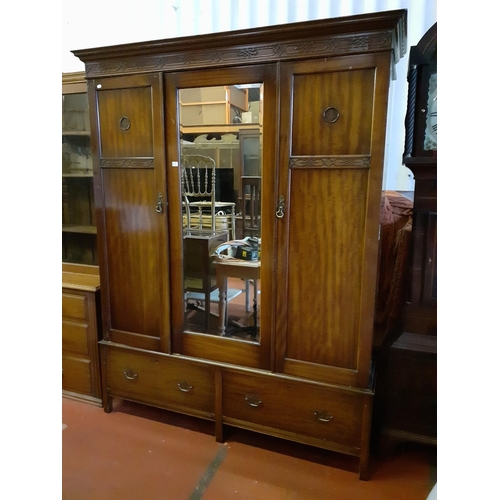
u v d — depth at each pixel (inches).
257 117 54.7
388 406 61.2
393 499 54.9
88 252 85.6
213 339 63.4
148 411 75.0
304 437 60.2
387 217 71.2
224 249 60.7
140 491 55.6
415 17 74.9
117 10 95.1
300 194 54.2
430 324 58.2
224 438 67.1
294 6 82.0
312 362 57.9
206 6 88.7
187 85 57.0
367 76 48.5
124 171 63.7
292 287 57.1
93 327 73.5
